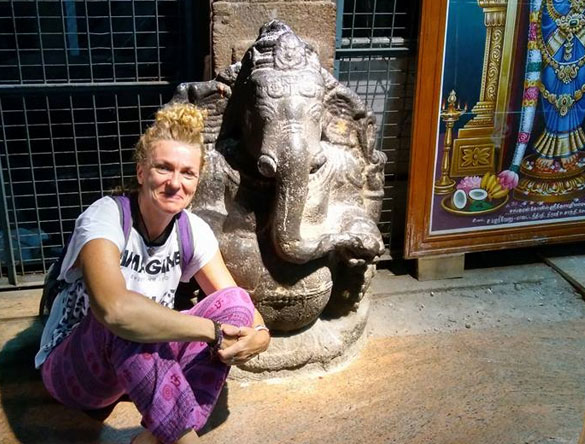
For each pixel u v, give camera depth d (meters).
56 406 2.21
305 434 2.13
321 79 2.22
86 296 1.94
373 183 2.57
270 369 2.38
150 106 3.05
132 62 3.04
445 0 2.71
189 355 1.90
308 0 2.69
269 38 2.21
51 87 2.79
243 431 2.13
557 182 3.16
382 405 2.28
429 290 3.11
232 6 2.62
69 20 2.94
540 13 2.86
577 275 3.21
